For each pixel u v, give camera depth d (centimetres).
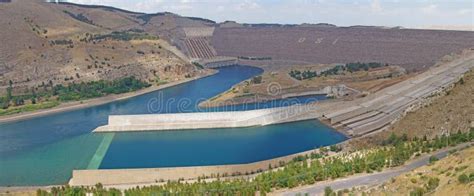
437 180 11388
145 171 17888
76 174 17775
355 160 15850
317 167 15400
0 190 17438
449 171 11906
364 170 15238
